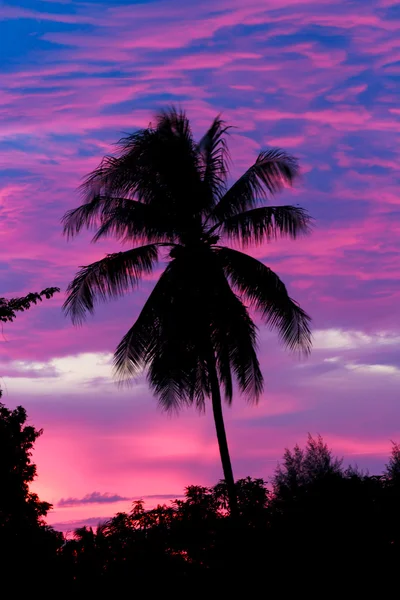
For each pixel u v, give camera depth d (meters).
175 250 24.19
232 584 13.99
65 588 14.77
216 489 15.33
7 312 23.25
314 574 13.86
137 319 23.86
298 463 36.03
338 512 14.27
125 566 14.58
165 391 23.55
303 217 23.98
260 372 24.11
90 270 24.14
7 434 22.81
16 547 15.39
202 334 23.48
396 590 13.67
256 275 23.81
